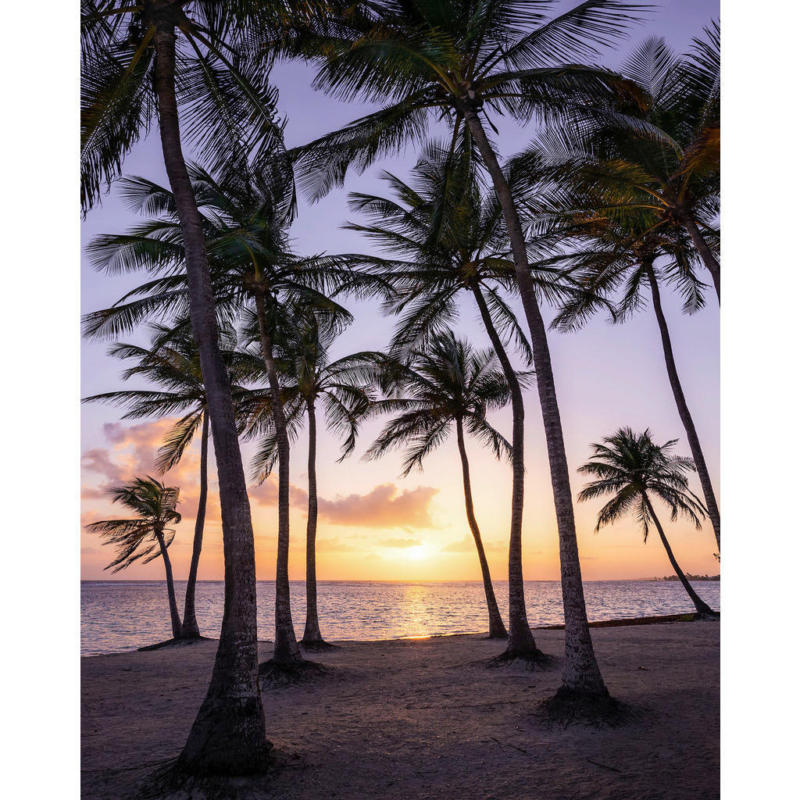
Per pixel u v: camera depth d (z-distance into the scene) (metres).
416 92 10.91
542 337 10.02
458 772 7.17
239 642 7.10
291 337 16.58
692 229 12.97
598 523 31.11
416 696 11.77
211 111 9.63
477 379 21.62
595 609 63.38
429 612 73.81
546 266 17.11
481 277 16.91
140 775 7.04
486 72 11.07
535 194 13.84
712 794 6.05
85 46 8.05
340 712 10.52
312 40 9.98
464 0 10.59
